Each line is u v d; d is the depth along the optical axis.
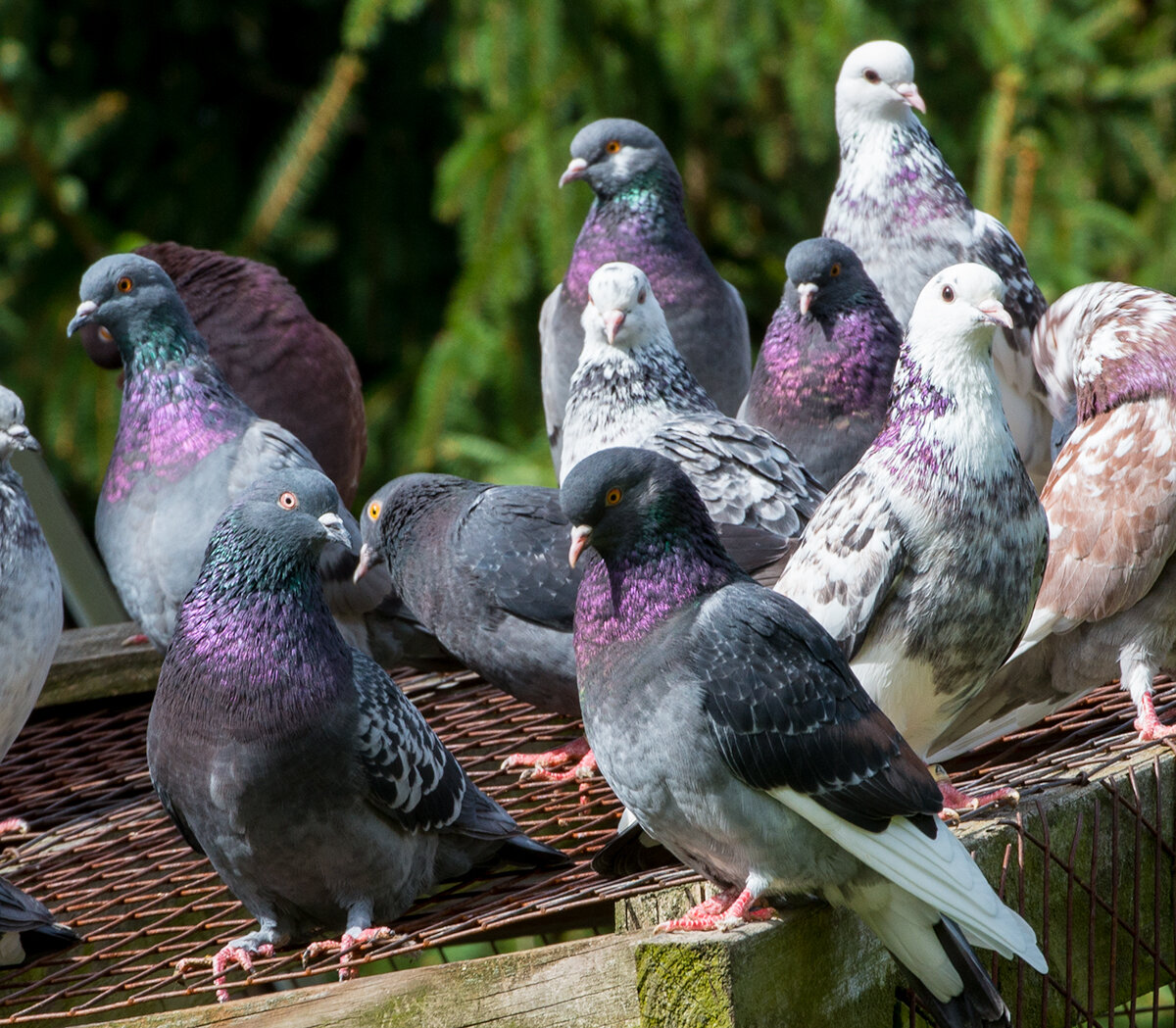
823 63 15.08
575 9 15.21
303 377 10.47
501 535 8.14
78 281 16.19
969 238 9.73
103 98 16.92
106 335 11.02
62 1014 5.98
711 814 5.46
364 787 6.31
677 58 15.18
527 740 8.52
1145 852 6.48
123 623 10.49
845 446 8.77
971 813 6.09
